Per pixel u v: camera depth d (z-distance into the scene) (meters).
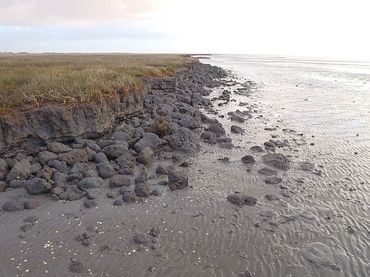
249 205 13.02
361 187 15.02
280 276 9.21
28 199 12.83
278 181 15.30
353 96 45.06
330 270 9.48
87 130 19.00
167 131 20.80
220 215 12.23
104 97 20.64
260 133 23.66
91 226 11.23
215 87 50.53
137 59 58.91
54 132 17.70
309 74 85.62
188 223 11.64
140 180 14.45
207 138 21.42
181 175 14.41
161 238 10.72
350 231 11.41
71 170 14.99
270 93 45.91
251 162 17.52
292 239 10.88
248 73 86.31
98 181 14.14
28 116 16.98
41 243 10.35
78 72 25.25
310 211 12.73
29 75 23.30
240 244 10.53
